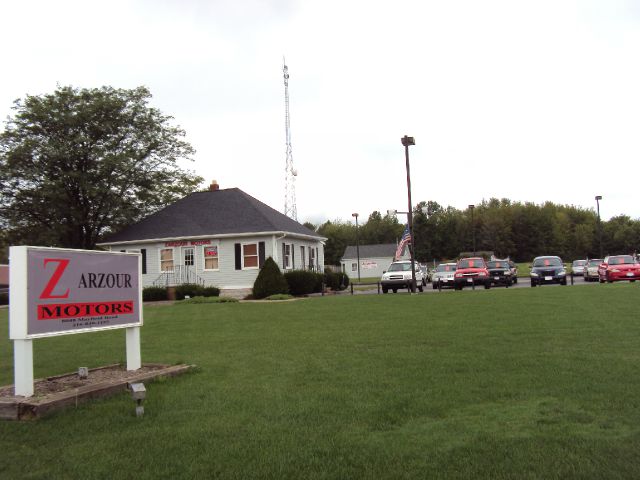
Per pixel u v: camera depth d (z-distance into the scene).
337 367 7.78
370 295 24.31
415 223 87.81
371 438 4.73
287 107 47.56
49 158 29.83
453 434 4.75
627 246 90.75
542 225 97.69
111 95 32.28
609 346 8.63
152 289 28.36
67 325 6.66
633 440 4.43
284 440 4.74
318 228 112.31
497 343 9.25
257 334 11.84
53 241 31.25
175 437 4.91
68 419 5.56
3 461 4.47
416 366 7.62
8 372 8.50
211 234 30.25
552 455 4.18
